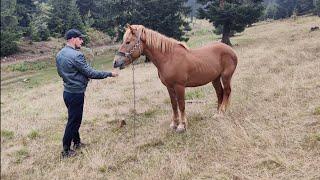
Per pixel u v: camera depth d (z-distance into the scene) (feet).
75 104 20.81
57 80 70.64
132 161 20.02
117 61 22.16
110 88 43.11
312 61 40.63
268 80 34.14
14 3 133.08
